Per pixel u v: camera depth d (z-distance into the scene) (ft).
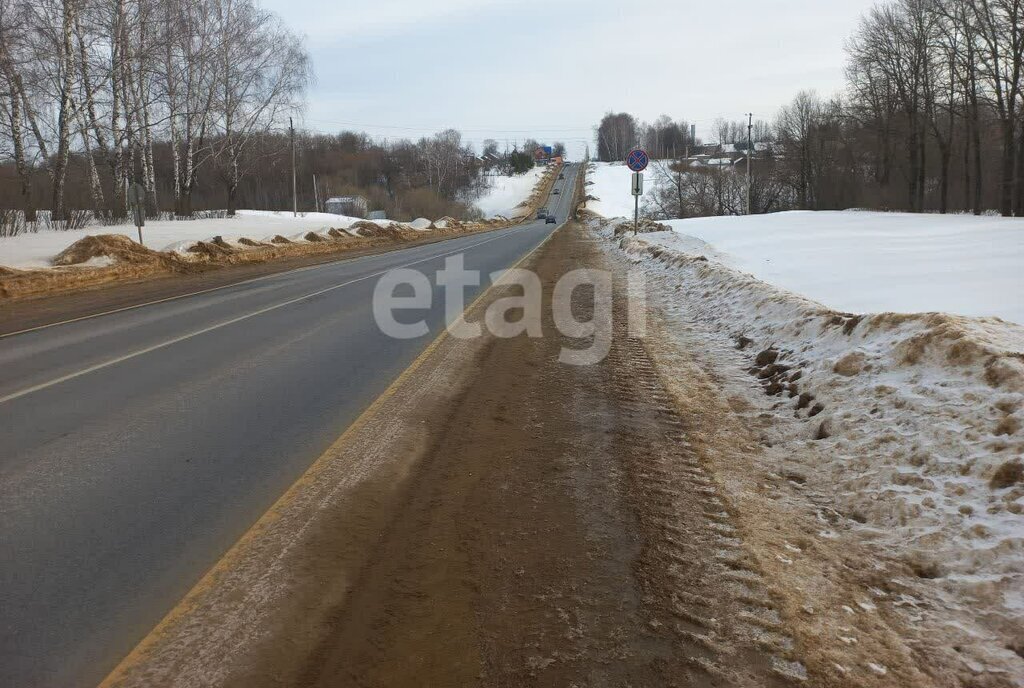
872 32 185.78
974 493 12.71
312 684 9.10
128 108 105.29
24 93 92.12
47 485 15.75
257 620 10.59
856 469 14.88
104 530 13.60
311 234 103.35
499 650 9.71
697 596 10.95
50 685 9.20
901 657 9.45
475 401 22.12
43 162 111.45
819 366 20.84
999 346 16.47
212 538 13.21
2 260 57.31
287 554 12.55
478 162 606.55
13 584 11.71
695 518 13.65
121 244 64.18
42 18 90.48
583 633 10.05
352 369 26.53
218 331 34.81
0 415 20.98
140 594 11.37
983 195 204.64
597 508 14.21
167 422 20.18
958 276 41.34
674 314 38.81
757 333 28.76
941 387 16.01
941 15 157.69
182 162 172.04
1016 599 10.35
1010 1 139.54
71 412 21.22
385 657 9.62
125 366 27.25
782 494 14.66
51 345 31.76
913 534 12.35
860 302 34.71
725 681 9.00
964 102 161.99
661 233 101.45
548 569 11.85
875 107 195.52
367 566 12.10
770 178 264.11
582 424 19.67
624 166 610.65
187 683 9.18
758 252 66.74
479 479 15.83
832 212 159.74
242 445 18.22
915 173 187.11
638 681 9.01
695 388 23.11
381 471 16.40
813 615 10.39
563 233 160.56
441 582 11.52
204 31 120.06
